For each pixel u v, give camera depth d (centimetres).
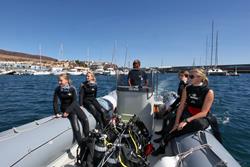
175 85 1958
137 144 321
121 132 323
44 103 1245
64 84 390
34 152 279
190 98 342
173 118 390
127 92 438
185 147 294
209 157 250
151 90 442
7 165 236
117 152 284
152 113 447
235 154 490
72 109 380
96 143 289
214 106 1093
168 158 271
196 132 317
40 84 2844
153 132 452
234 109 1020
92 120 436
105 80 3412
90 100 458
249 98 1473
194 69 344
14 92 1848
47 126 336
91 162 287
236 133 628
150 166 330
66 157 361
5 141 264
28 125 334
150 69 484
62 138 340
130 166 281
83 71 6247
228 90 2100
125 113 443
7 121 813
